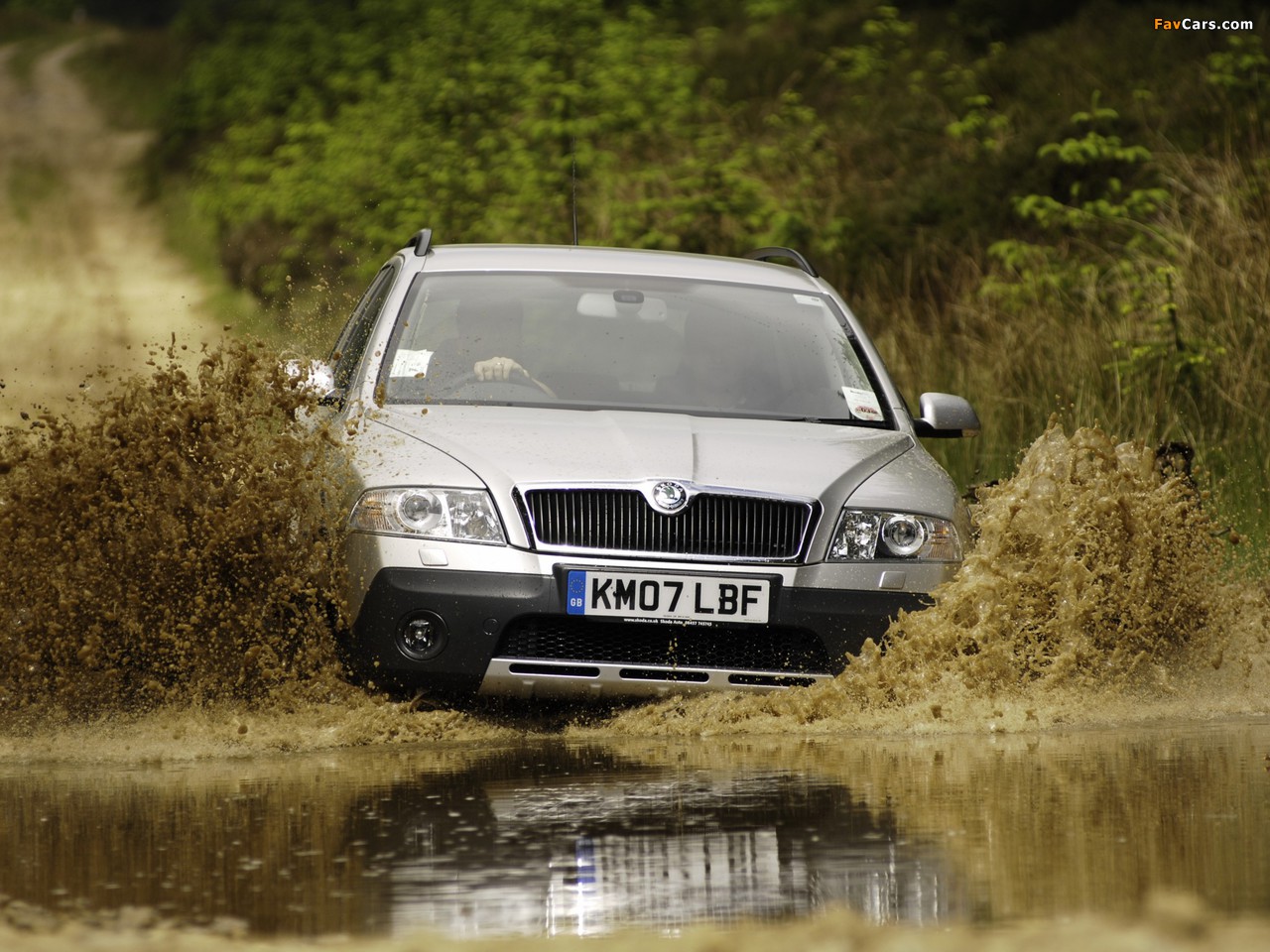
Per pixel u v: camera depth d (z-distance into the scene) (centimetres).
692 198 5941
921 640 1936
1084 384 4012
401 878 1083
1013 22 8069
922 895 1002
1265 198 4475
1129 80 6369
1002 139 6103
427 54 7994
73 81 17725
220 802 1406
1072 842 1153
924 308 5103
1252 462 3522
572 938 912
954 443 3984
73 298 8950
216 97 12525
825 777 1479
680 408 2222
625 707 1911
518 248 2584
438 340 2292
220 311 8344
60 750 1731
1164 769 1495
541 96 6731
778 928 922
